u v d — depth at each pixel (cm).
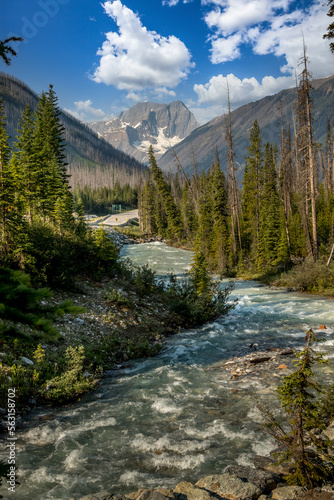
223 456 645
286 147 6038
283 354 1257
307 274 2742
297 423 538
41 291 299
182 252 5956
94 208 14588
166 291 2236
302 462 524
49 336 295
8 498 530
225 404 877
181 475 592
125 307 1714
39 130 4050
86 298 1700
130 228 9819
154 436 730
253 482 536
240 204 6412
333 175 7262
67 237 2264
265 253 3775
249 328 1691
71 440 717
